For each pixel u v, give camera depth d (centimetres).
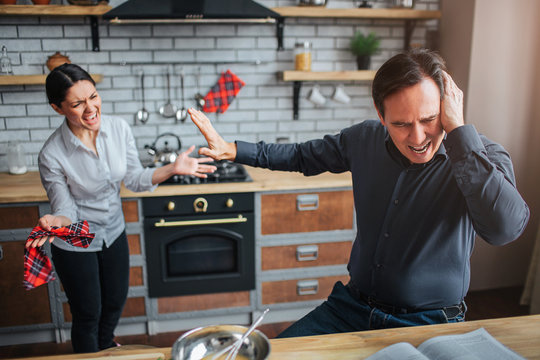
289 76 294
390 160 132
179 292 270
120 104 305
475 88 294
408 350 98
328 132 335
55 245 198
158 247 261
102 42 296
